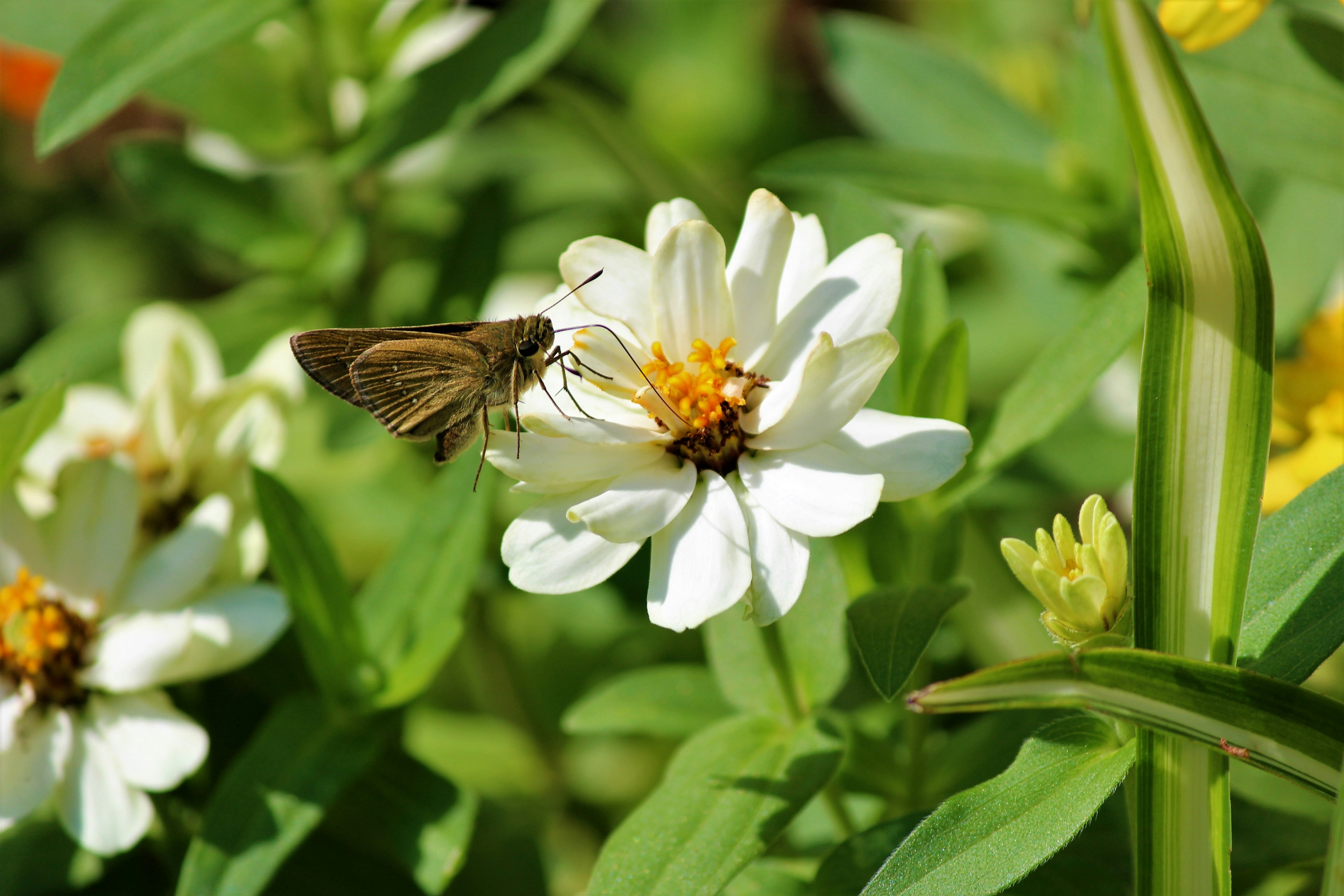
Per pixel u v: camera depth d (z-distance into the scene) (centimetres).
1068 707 41
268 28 49
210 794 46
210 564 45
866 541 44
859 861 42
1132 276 43
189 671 44
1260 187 48
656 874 41
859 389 41
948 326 43
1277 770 40
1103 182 48
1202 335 40
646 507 41
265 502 44
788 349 42
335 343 43
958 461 41
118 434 48
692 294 42
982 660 48
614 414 42
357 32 49
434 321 49
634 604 49
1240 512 40
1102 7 40
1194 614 41
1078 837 43
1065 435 49
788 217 42
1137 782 40
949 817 40
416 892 46
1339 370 45
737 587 41
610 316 42
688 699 45
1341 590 41
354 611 45
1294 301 48
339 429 48
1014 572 41
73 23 47
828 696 43
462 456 45
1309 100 45
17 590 44
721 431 42
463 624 45
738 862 41
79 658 44
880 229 44
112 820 43
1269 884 45
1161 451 40
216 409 46
